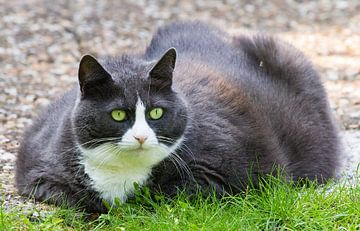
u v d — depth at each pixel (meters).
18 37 10.88
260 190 5.22
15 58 9.99
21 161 5.59
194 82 5.55
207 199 5.04
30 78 9.20
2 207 4.92
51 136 5.39
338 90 8.84
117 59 5.17
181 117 4.94
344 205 5.00
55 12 12.34
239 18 12.53
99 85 4.80
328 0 13.76
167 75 4.87
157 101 4.82
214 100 5.45
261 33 6.84
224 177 5.21
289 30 11.95
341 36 11.56
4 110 7.93
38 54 10.23
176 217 4.89
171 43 6.40
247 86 5.86
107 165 4.96
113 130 4.77
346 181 5.61
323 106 6.29
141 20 12.20
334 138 6.33
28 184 5.34
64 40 10.92
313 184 5.44
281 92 6.05
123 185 5.09
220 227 4.68
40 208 5.13
